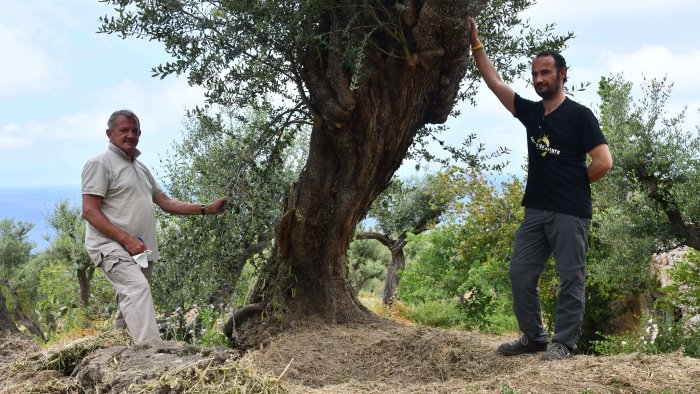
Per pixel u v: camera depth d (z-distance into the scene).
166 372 2.67
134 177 5.34
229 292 7.11
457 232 12.08
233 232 6.73
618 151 7.70
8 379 3.16
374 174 6.57
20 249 27.61
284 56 5.94
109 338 3.39
